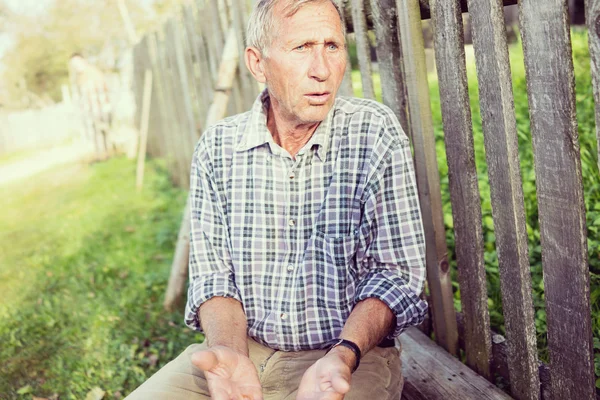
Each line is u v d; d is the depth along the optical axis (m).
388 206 1.59
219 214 1.73
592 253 2.57
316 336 1.63
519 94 4.57
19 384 2.90
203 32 4.55
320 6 1.50
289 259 1.64
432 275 2.18
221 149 1.71
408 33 1.93
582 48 5.18
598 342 2.06
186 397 1.57
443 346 2.24
